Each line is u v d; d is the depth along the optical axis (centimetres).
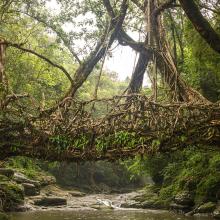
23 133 1041
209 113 912
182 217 1817
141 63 1338
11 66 1969
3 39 1184
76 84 1310
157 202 2312
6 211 1912
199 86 1630
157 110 952
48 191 2873
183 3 992
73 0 1644
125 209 2305
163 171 2427
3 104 1050
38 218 1767
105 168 4400
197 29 1009
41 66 2150
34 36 2095
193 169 2072
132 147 973
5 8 1647
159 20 1300
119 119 978
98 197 3234
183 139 938
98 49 1387
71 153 1016
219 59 1445
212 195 1909
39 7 1717
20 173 2492
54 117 1023
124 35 1384
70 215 1945
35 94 2103
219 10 1259
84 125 1000
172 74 1212
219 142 934
